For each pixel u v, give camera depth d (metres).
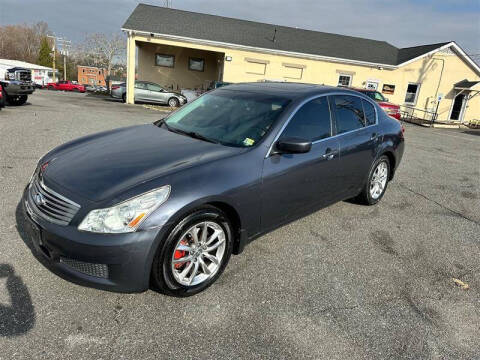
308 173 3.45
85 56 63.78
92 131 8.39
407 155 8.95
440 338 2.51
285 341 2.34
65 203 2.45
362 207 4.86
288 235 3.85
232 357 2.18
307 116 3.55
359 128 4.25
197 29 20.23
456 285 3.19
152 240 2.37
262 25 23.52
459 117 23.52
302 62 20.70
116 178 2.56
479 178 7.10
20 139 6.91
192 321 2.44
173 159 2.82
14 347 2.09
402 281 3.17
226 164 2.83
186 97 20.11
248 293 2.79
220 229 2.79
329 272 3.20
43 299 2.51
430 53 21.89
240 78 20.27
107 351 2.14
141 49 23.05
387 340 2.44
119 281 2.38
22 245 3.11
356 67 21.42
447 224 4.56
